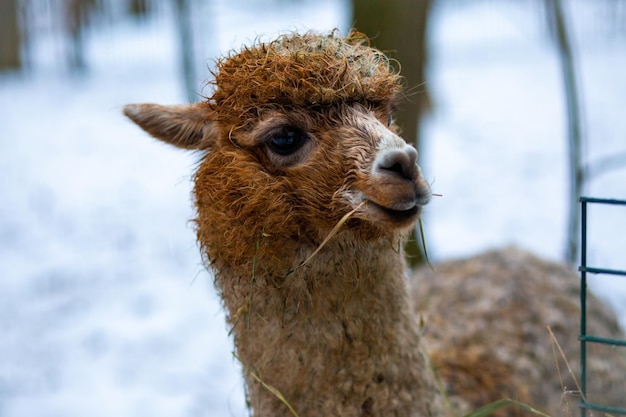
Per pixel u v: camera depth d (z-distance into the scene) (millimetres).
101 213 11836
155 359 7969
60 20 21281
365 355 3852
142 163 13922
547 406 5121
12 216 11844
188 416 7051
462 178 11820
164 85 17609
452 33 19766
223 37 18234
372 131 3541
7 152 14688
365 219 3504
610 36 17891
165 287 9477
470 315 5734
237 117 3760
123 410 7168
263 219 3707
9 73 20000
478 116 14391
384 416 3912
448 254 9469
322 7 21219
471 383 4984
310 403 3893
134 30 21953
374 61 3828
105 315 8883
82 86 18484
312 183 3627
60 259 10344
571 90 8352
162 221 11414
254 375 3900
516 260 6527
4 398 7367
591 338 3428
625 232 9484
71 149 14695
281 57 3674
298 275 3768
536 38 18969
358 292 3791
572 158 8445
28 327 8672
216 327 8555
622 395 5586
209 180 3885
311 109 3629
